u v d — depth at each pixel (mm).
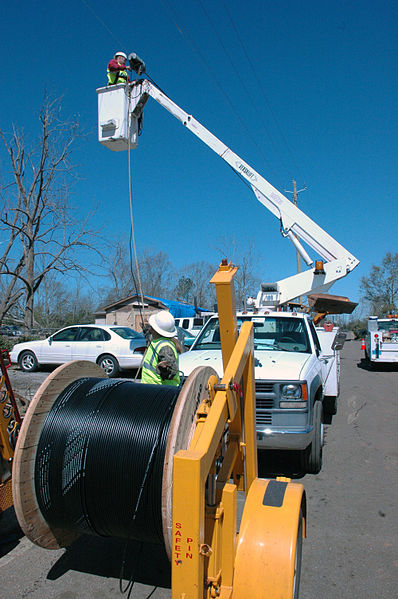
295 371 5301
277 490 2953
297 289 8953
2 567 3596
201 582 2059
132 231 4969
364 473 5734
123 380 3580
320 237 9164
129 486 2873
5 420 3605
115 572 3520
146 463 2863
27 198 19078
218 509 2389
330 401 8883
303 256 9367
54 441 3094
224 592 2389
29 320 19984
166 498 2492
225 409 2520
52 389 3289
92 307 44312
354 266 8812
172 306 27578
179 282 46625
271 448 5133
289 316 7086
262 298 8906
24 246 17781
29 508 3041
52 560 3701
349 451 6688
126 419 3045
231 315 2816
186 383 2707
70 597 3195
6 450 3578
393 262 67500
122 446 2943
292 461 6188
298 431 5051
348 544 3945
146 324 4480
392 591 3270
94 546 3938
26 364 14234
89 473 2959
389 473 5730
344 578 3436
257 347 6461
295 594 2787
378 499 4906
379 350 18047
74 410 3191
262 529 2619
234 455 2893
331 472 5777
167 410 3064
